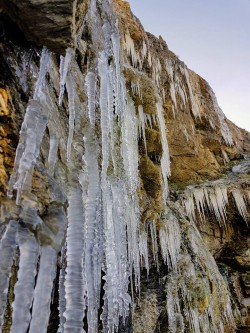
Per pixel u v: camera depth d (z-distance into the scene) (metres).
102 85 4.93
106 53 5.29
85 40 4.68
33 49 3.14
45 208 2.72
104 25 5.49
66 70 3.31
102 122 4.82
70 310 2.87
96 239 4.19
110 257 4.78
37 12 2.70
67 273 2.99
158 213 8.05
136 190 7.38
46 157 3.04
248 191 11.80
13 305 2.29
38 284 2.52
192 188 11.57
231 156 14.22
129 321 6.01
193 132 12.74
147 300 6.88
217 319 8.62
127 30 10.88
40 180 2.78
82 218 3.25
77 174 3.54
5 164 2.55
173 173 12.02
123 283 5.55
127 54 10.49
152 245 7.71
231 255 12.38
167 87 12.11
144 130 7.71
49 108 3.28
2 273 2.27
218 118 14.24
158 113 8.54
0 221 2.33
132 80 7.69
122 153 6.20
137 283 7.27
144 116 7.95
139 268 7.29
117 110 5.94
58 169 3.25
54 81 3.54
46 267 2.59
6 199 2.41
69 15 2.80
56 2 2.67
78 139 3.91
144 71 11.30
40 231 2.57
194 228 9.91
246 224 12.20
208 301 8.03
